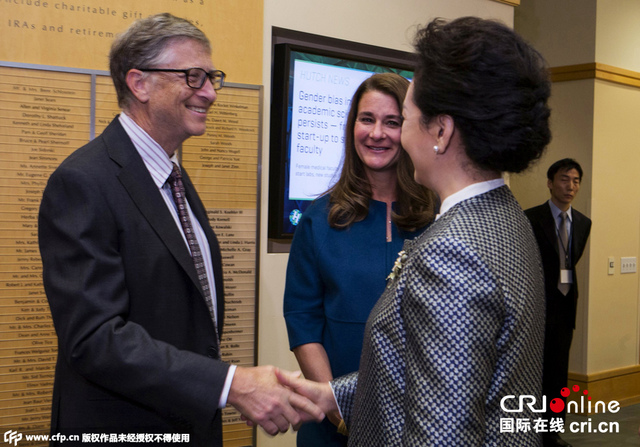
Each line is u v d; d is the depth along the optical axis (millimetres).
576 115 5012
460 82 913
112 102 2320
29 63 2176
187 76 1364
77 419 1256
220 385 1229
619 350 5188
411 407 837
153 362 1170
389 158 1582
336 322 1568
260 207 2705
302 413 1357
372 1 3109
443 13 3383
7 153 2156
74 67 2254
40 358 2213
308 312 1642
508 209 945
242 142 2635
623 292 5207
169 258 1300
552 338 3863
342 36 3014
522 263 888
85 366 1174
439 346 817
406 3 3238
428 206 1625
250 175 2662
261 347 2791
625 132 5184
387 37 3176
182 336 1315
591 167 4934
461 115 918
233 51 2619
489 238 877
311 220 1670
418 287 862
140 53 1344
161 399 1188
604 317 5059
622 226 5184
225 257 2613
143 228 1275
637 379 5277
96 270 1189
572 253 3963
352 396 1359
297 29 2859
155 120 1379
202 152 2549
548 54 5164
